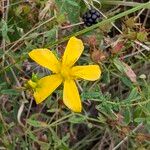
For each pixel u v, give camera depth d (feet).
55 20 0.45
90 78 0.36
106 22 0.41
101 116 0.44
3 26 0.42
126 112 0.43
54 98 0.46
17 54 0.45
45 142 0.45
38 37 0.46
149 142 0.46
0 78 0.45
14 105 0.46
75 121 0.43
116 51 0.43
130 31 0.45
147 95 0.45
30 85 0.36
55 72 0.36
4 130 0.45
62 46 0.45
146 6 0.42
